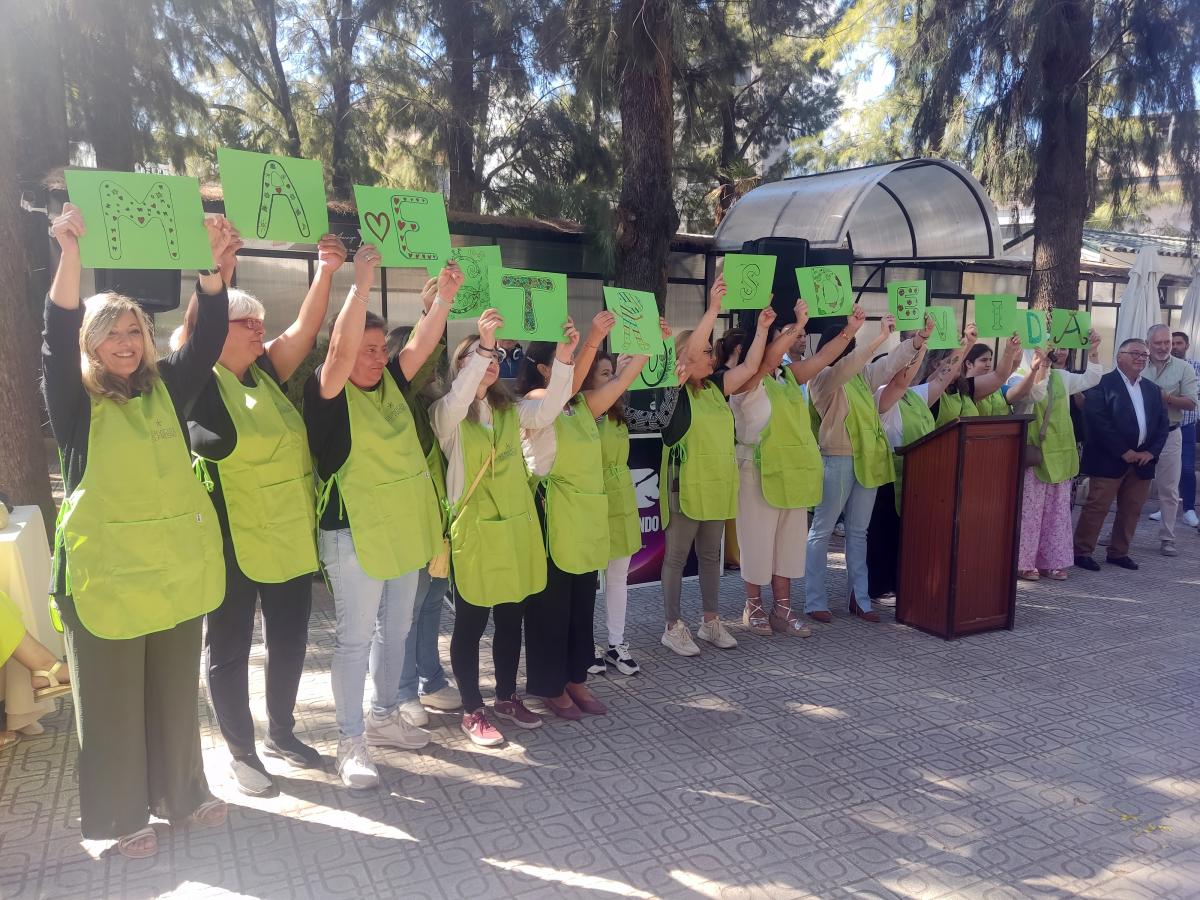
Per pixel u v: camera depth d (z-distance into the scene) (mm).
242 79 12609
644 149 8016
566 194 9258
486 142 12430
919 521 5258
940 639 5141
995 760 3660
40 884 2715
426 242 3289
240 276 8195
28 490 5133
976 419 5020
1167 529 7266
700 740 3793
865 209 8742
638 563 5969
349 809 3176
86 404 2652
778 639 5105
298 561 3119
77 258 2525
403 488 3248
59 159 8789
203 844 2938
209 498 2898
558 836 3035
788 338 4738
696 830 3090
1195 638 5227
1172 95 8461
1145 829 3170
